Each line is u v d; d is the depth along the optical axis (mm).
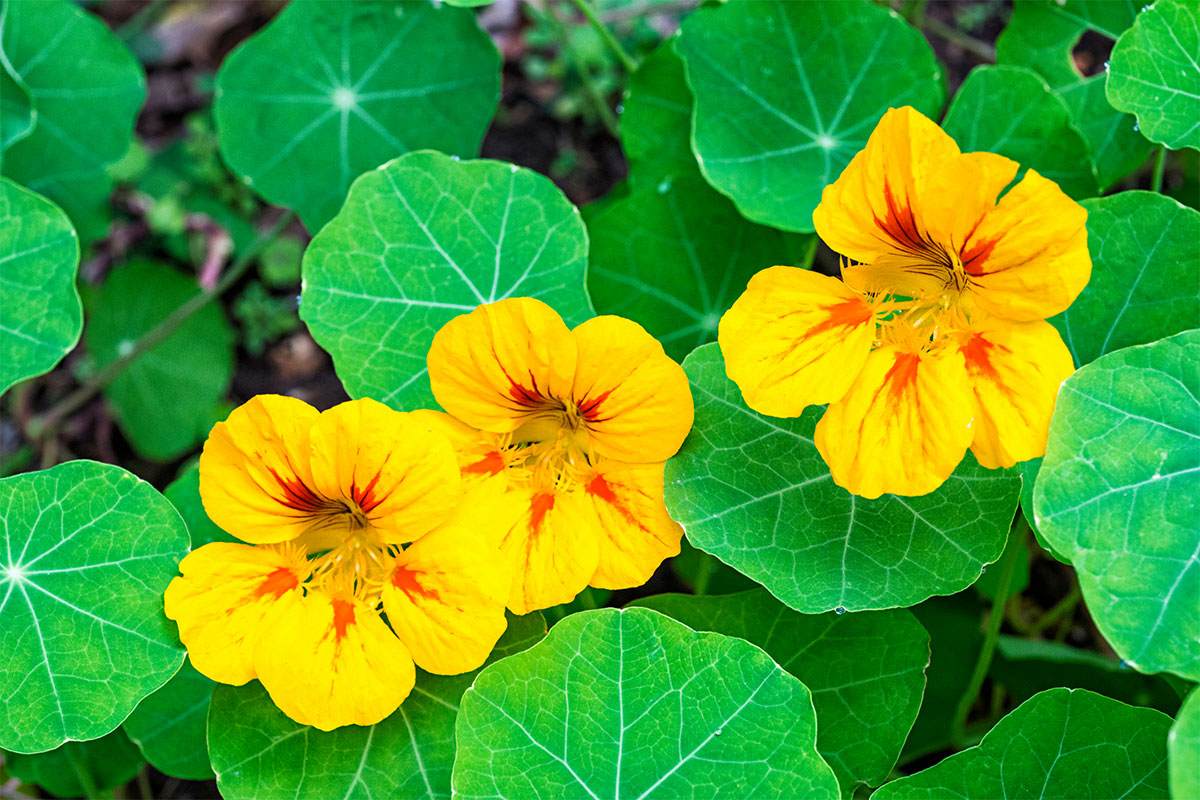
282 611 447
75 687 454
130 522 461
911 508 459
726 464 461
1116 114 523
